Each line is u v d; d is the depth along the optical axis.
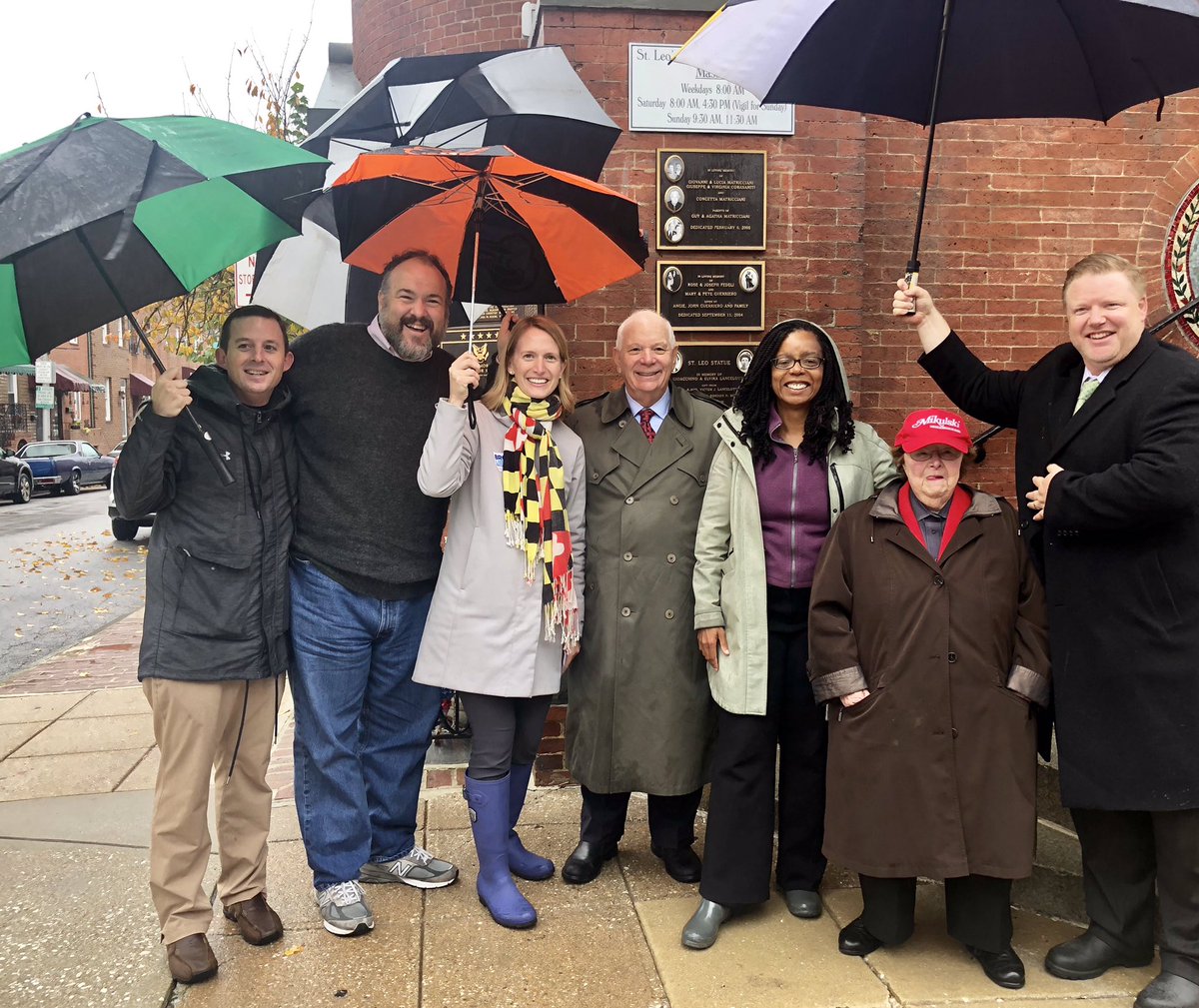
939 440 2.68
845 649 2.77
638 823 3.85
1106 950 2.70
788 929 3.00
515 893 3.05
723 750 3.01
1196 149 4.64
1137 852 2.66
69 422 36.78
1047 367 2.86
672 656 3.17
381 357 3.01
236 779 2.90
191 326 6.70
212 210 2.50
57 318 2.46
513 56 3.35
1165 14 2.37
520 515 2.99
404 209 3.13
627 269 3.27
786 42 2.64
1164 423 2.44
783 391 3.01
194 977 2.67
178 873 2.71
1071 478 2.51
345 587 2.95
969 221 4.60
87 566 12.18
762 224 4.21
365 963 2.79
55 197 2.25
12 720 5.40
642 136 4.14
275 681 2.95
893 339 4.60
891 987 2.66
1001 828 2.62
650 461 3.22
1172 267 4.66
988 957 2.71
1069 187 4.62
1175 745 2.42
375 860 3.32
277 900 3.19
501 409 3.12
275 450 2.88
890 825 2.67
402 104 3.34
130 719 5.41
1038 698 2.67
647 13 4.11
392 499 3.00
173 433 2.66
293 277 3.50
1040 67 2.76
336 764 2.97
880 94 2.88
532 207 3.03
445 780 4.22
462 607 2.99
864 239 4.56
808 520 3.01
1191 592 2.44
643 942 2.91
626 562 3.19
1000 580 2.71
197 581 2.73
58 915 3.08
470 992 2.64
